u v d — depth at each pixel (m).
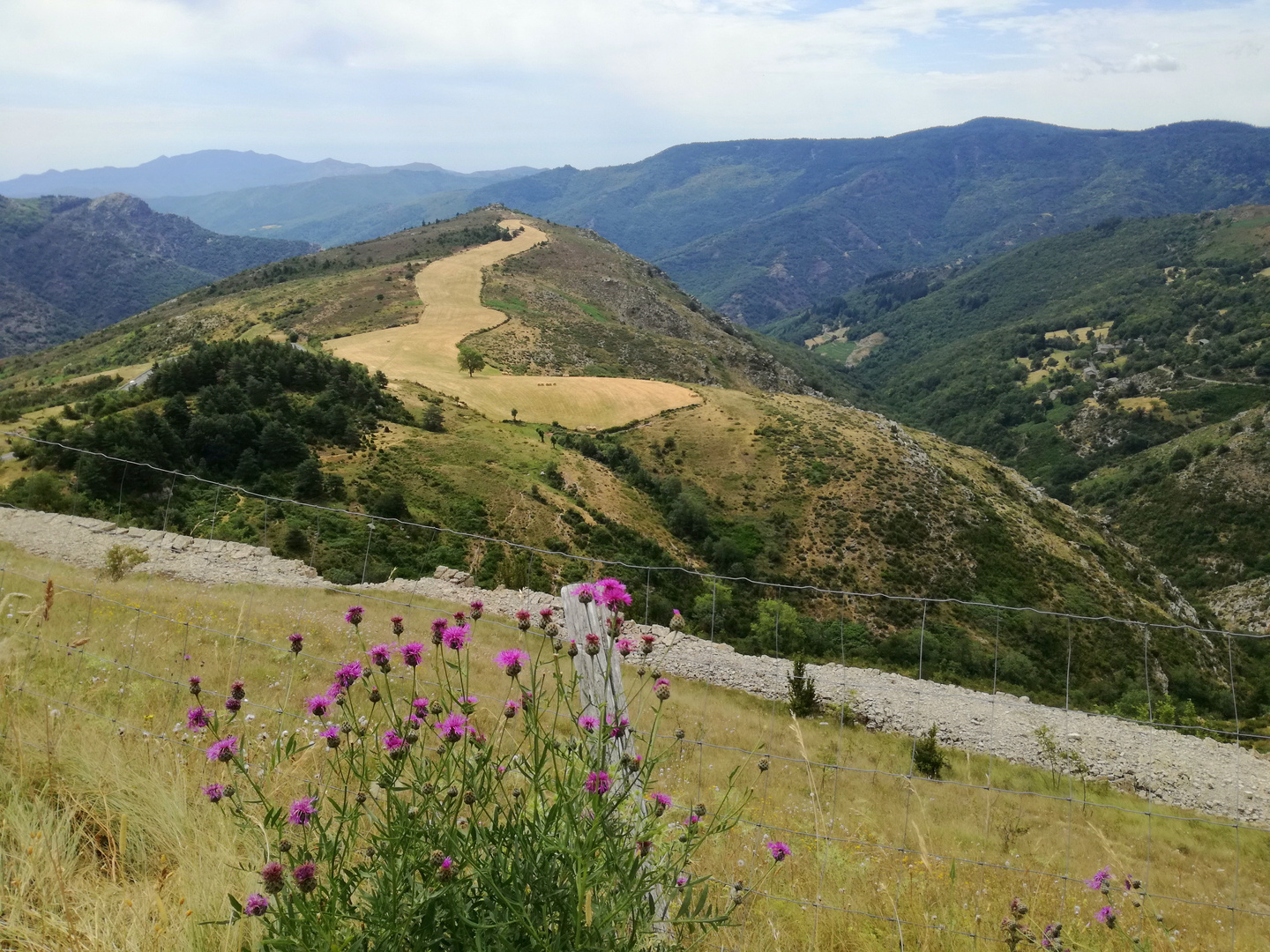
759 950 3.34
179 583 18.08
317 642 11.62
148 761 4.04
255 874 2.64
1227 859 10.63
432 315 133.50
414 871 2.20
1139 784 14.22
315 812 2.57
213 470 39.84
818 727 14.69
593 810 2.33
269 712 5.88
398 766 2.41
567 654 2.89
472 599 18.95
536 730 2.52
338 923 2.09
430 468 49.56
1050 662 38.66
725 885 3.63
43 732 4.16
